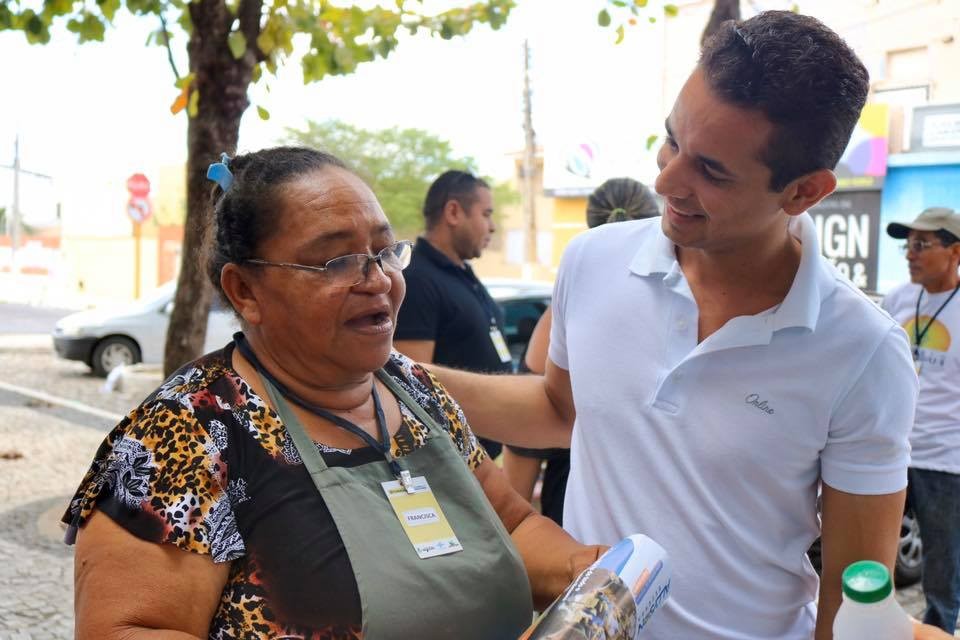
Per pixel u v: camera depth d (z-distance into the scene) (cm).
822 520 164
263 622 123
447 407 164
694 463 161
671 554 164
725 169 138
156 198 3106
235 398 132
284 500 127
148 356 1091
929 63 1522
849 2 1591
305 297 133
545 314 293
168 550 120
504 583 141
